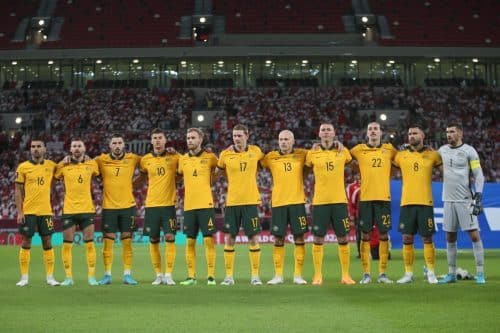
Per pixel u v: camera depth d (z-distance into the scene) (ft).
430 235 37.70
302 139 152.46
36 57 166.91
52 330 22.09
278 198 38.37
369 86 171.22
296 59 172.76
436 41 175.32
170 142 150.92
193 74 176.86
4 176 139.85
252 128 155.94
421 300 28.60
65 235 39.32
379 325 22.53
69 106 165.48
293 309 26.30
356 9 186.39
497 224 60.80
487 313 24.85
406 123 158.10
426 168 37.99
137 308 26.91
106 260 39.52
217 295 31.09
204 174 38.86
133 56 166.91
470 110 162.50
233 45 178.09
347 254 37.88
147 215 39.22
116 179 39.78
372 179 38.55
